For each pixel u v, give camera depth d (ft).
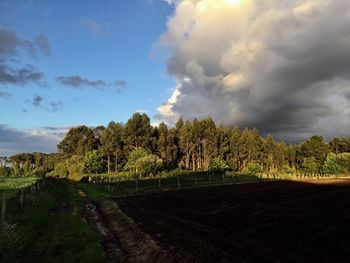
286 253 51.93
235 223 80.07
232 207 110.52
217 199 138.31
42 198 118.52
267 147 559.79
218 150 500.74
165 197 154.20
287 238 62.08
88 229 73.97
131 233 75.05
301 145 564.71
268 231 69.00
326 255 50.21
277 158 568.41
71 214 98.99
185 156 515.91
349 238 60.64
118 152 436.76
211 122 499.10
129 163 338.75
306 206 108.78
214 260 50.31
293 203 118.11
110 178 283.38
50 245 61.72
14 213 86.89
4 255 48.83
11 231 54.70
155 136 476.54
